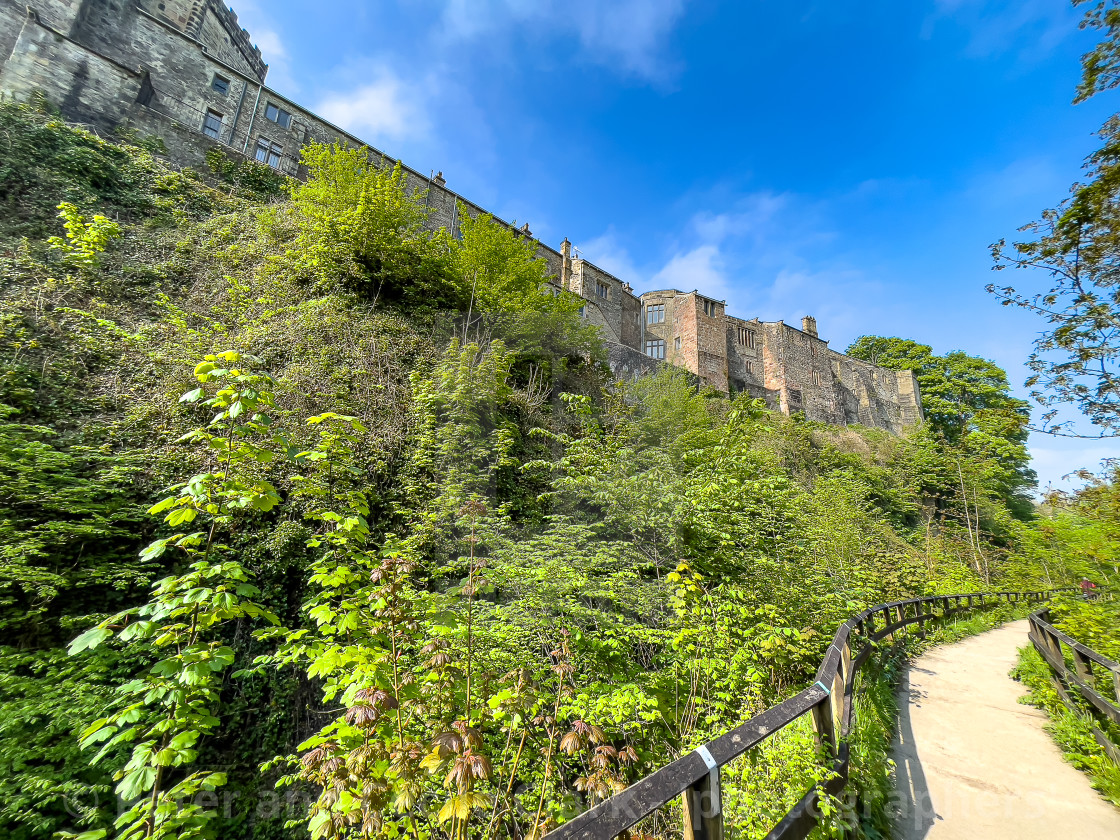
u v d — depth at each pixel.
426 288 13.93
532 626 5.54
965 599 13.42
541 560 6.57
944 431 44.31
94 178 12.82
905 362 48.97
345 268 12.38
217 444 2.75
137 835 2.15
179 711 2.36
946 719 5.64
